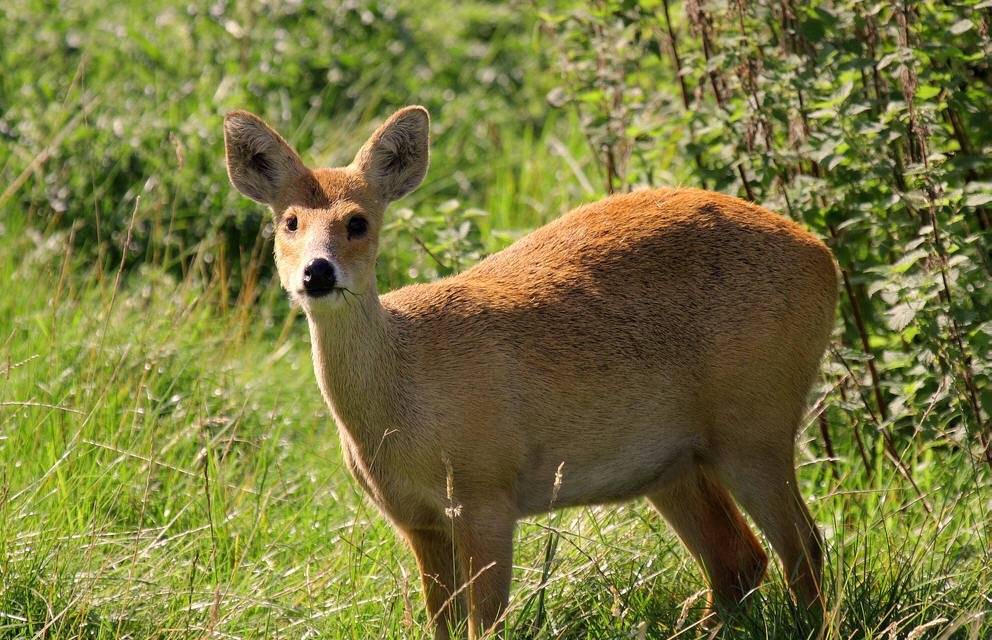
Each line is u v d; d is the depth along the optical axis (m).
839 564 9.19
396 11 19.50
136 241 14.90
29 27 17.80
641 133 12.23
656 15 12.84
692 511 10.06
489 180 17.20
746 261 9.65
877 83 11.30
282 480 11.11
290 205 9.36
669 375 9.58
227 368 12.63
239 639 8.90
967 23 10.55
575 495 9.66
